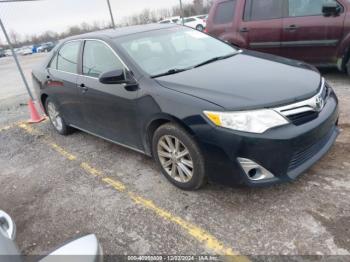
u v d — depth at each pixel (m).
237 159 2.38
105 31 3.92
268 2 5.67
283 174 2.42
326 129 2.61
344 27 4.93
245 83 2.68
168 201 2.83
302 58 5.54
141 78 3.01
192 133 2.54
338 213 2.36
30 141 4.89
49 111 4.96
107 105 3.40
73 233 2.65
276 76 2.82
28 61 20.94
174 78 2.93
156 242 2.40
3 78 13.29
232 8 6.24
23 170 3.95
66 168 3.78
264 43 5.86
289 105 2.42
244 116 2.33
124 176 3.37
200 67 3.22
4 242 1.61
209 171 2.59
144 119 2.98
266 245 2.20
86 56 3.76
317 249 2.10
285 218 2.40
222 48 3.85
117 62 3.30
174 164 2.90
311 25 5.23
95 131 4.00
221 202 2.69
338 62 5.18
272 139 2.30
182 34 3.91
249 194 2.72
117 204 2.92
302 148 2.42
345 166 2.90
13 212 3.08
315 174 2.85
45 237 2.67
